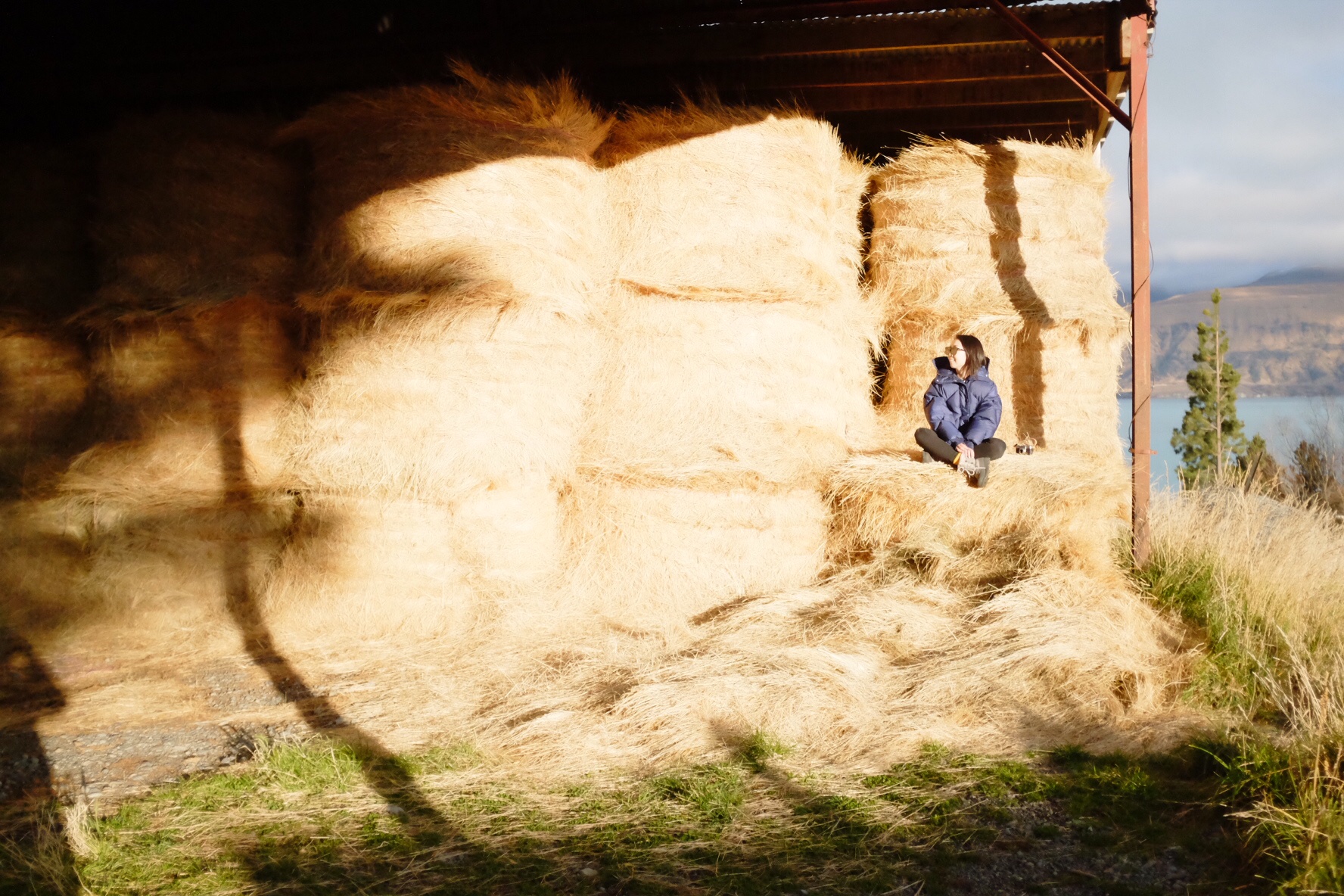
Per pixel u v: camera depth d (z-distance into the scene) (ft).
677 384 20.85
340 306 19.52
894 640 16.97
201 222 20.07
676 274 20.74
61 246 21.67
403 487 19.29
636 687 14.84
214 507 20.12
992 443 20.57
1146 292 20.16
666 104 31.50
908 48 27.91
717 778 12.27
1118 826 10.96
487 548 19.75
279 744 13.57
